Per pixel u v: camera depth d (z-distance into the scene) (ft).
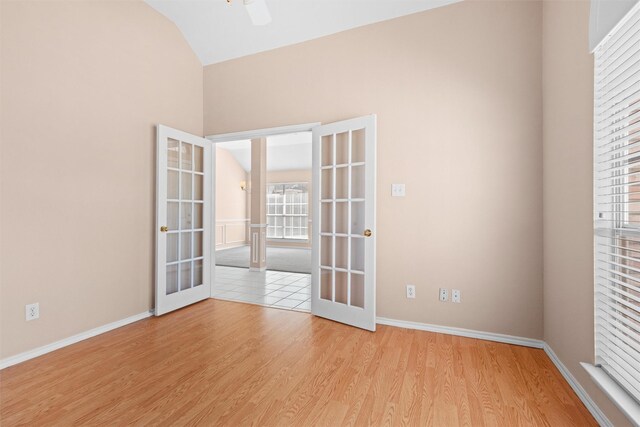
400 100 9.32
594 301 5.22
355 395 5.86
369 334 8.80
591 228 5.34
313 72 10.50
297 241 32.91
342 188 10.04
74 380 6.38
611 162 5.03
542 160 7.91
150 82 10.34
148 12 10.25
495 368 6.86
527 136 8.05
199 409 5.44
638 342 4.30
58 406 5.51
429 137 9.00
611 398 4.40
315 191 10.52
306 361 7.20
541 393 5.92
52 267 7.78
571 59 6.15
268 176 34.58
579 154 5.82
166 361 7.20
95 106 8.74
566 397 5.79
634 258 4.36
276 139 26.84
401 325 9.34
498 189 8.32
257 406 5.52
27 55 7.27
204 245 12.25
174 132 10.77
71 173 8.18
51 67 7.72
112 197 9.21
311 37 10.48
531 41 8.02
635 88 4.42
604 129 5.08
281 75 11.01
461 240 8.70
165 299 10.48
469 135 8.59
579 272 5.83
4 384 6.22
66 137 8.05
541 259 7.95
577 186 5.90
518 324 8.18
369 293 9.10
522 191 8.11
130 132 9.73
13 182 7.05
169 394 5.88
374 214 9.05
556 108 6.93
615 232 4.95
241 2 9.80
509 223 8.23
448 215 8.82
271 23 10.28
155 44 10.51
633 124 4.41
